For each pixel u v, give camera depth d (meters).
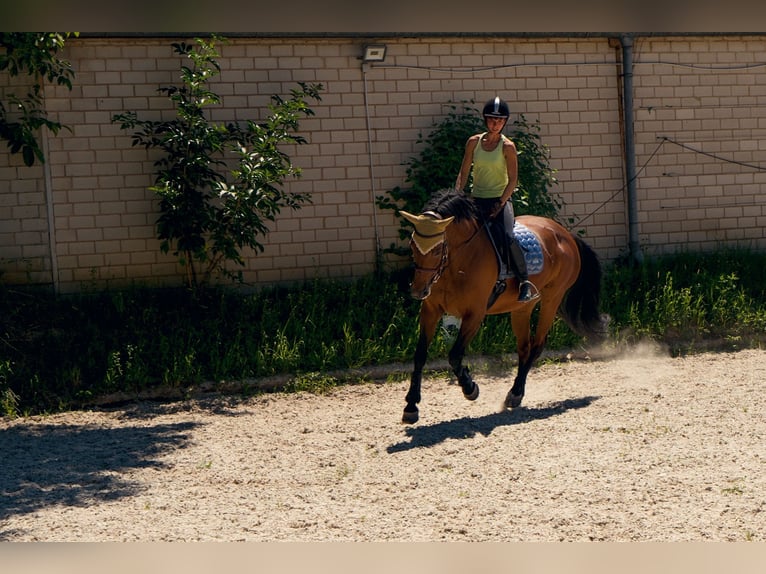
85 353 10.35
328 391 10.13
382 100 12.53
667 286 12.41
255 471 7.17
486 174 8.63
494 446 7.50
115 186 11.64
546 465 6.92
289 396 9.98
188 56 11.28
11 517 6.12
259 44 12.04
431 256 7.80
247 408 9.54
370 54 12.20
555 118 13.28
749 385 9.55
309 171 12.29
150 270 11.79
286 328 10.99
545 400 9.36
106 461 7.55
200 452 7.81
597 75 13.45
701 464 6.86
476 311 8.43
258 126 11.41
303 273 12.30
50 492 6.71
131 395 9.88
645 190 13.75
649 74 13.68
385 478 6.84
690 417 8.23
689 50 13.86
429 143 12.56
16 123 10.80
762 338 12.03
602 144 13.52
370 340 10.98
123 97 11.62
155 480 7.01
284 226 12.21
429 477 6.80
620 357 11.52
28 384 9.80
